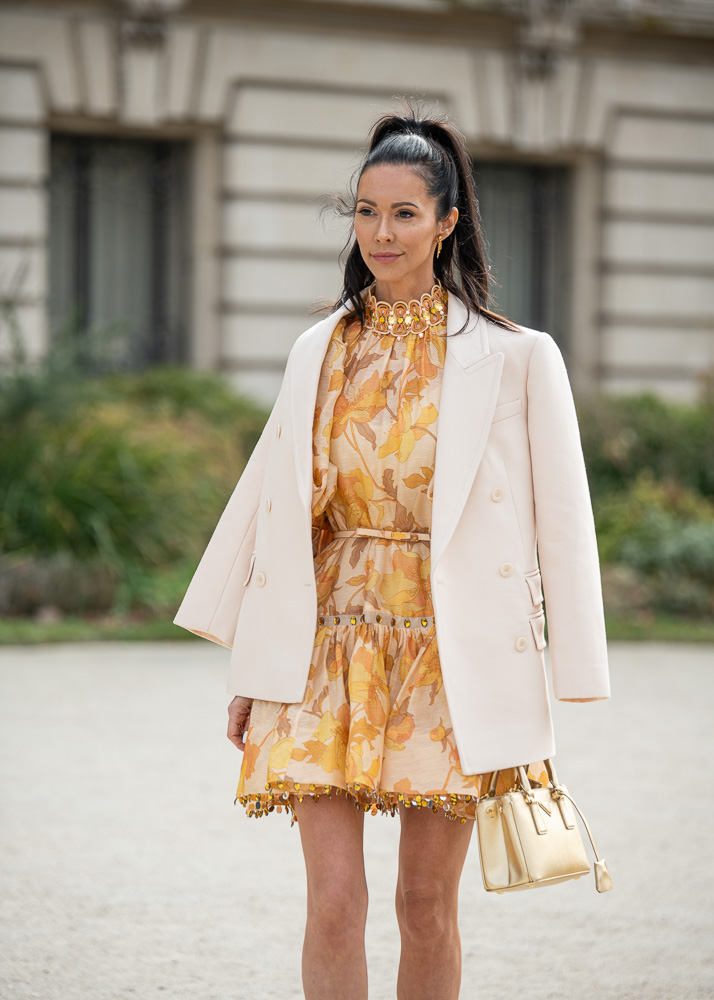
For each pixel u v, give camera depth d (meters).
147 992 4.65
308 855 3.68
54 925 5.33
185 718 9.26
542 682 3.67
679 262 22.75
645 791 7.48
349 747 3.59
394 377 3.79
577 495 3.68
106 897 5.68
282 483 3.82
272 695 3.75
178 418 17.75
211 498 15.13
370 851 6.47
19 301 19.38
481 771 3.57
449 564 3.64
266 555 3.84
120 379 19.06
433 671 3.68
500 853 3.56
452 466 3.63
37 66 19.50
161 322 21.12
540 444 3.70
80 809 7.03
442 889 3.72
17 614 13.34
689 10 21.98
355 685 3.65
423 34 21.06
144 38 19.84
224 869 6.10
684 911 5.61
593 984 4.79
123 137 20.77
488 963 5.01
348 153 20.92
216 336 20.83
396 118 3.97
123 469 14.52
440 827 3.71
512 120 21.67
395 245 3.75
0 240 19.50
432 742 3.63
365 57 20.86
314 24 20.58
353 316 3.95
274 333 20.97
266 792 3.74
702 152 22.64
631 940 5.27
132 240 20.95
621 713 9.66
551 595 3.66
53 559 13.59
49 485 14.17
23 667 11.05
